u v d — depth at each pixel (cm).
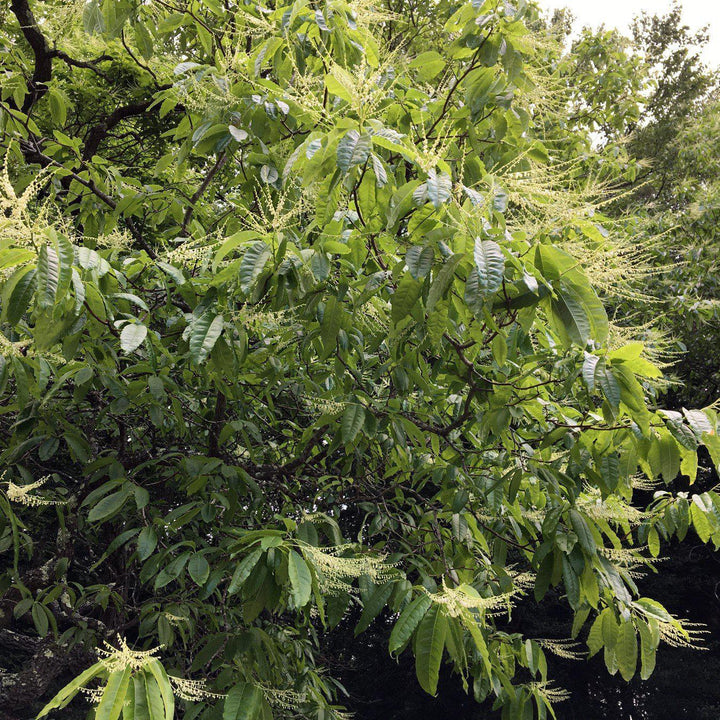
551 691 264
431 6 546
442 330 188
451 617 180
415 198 175
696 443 197
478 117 282
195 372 272
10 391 261
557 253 170
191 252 219
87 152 445
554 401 266
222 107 266
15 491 216
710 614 1148
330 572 195
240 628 274
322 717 313
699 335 738
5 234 160
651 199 1002
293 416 348
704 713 1073
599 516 244
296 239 220
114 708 129
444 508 305
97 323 207
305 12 257
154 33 329
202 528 349
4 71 394
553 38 281
